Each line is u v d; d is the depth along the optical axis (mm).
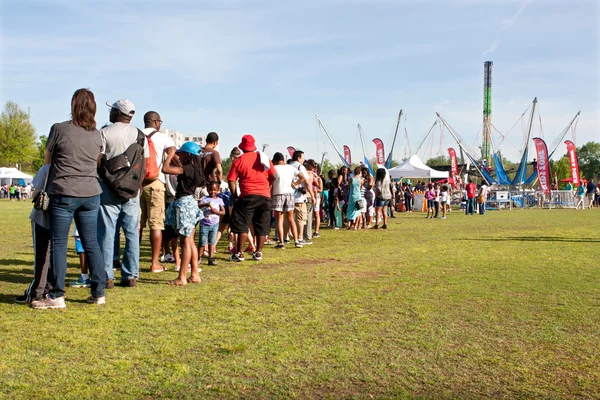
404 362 4297
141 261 9930
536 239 14445
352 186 18016
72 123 5961
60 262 5930
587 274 8422
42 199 5777
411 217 27250
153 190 8305
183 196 7445
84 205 6023
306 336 4957
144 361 4250
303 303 6293
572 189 41938
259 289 7129
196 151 7602
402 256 10695
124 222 7219
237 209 9898
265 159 9906
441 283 7613
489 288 7250
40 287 6082
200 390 3709
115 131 6824
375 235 15945
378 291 7020
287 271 8719
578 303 6359
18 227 18297
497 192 39781
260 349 4570
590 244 13070
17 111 99062
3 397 3527
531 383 3896
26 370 4016
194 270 7625
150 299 6461
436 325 5367
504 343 4801
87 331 5023
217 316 5648
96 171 6137
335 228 18906
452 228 18891
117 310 5875
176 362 4230
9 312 5746
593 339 4930
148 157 7227
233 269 8953
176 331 5066
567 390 3779
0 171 68938
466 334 5066
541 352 4559
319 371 4086
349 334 5031
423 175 37469
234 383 3834
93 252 6152
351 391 3734
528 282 7703
